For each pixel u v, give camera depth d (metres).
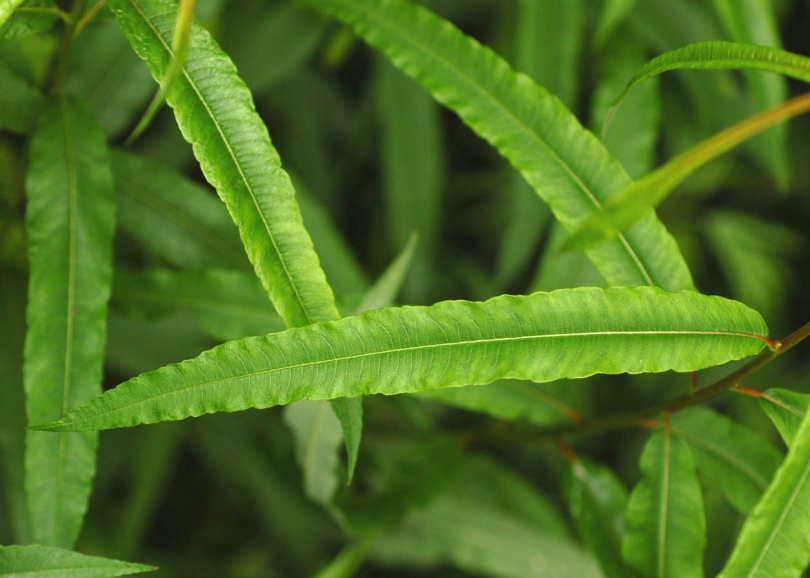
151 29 0.36
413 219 0.54
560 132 0.39
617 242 0.39
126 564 0.36
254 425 0.56
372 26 0.40
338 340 0.35
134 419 0.35
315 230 0.45
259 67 0.51
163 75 0.36
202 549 0.68
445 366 0.35
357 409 0.36
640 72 0.36
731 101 0.52
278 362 0.35
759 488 0.41
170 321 0.47
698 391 0.39
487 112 0.40
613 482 0.43
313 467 0.43
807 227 0.76
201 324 0.42
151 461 0.52
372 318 0.35
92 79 0.43
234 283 0.42
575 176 0.39
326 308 0.36
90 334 0.39
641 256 0.39
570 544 0.47
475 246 0.73
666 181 0.33
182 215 0.43
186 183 0.43
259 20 0.51
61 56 0.39
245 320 0.42
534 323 0.36
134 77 0.43
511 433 0.44
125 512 0.52
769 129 0.48
